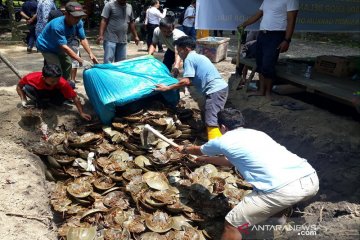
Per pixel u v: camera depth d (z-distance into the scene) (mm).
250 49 6613
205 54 8641
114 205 3807
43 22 7879
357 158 4070
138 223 3543
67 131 4902
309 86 5258
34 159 4242
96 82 4750
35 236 3025
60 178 4320
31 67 7930
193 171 4434
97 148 4539
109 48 6133
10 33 13883
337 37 15828
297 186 2807
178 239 3352
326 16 6918
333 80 5621
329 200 3600
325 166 4051
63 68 5277
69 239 3234
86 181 4105
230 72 7793
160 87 4766
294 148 4500
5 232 2980
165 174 4305
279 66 6371
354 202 3484
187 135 4910
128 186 3953
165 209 3732
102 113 4820
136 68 5051
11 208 3297
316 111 5238
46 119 4875
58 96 5000
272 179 2824
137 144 4586
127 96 4750
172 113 5137
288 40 5160
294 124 4895
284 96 5965
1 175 3734
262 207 2863
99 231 3457
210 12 5941
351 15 7172
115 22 6027
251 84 6551
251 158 2906
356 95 4672
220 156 3424
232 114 3088
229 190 4016
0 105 4918
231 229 3018
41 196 3660
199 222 3635
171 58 6117
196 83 4641
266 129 5012
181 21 11344
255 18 5660
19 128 4609
